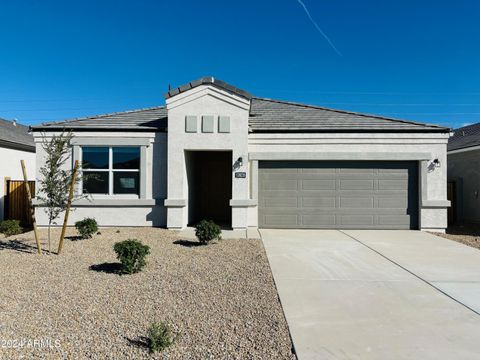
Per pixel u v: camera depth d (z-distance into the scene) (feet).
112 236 35.14
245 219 40.06
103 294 18.38
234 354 12.62
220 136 39.83
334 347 13.21
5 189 54.24
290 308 16.96
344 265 24.97
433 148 40.96
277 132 41.86
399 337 14.03
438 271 23.56
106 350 12.66
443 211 40.65
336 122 43.62
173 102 39.93
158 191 41.52
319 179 41.78
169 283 20.38
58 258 25.75
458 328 14.87
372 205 41.55
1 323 14.73
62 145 27.84
